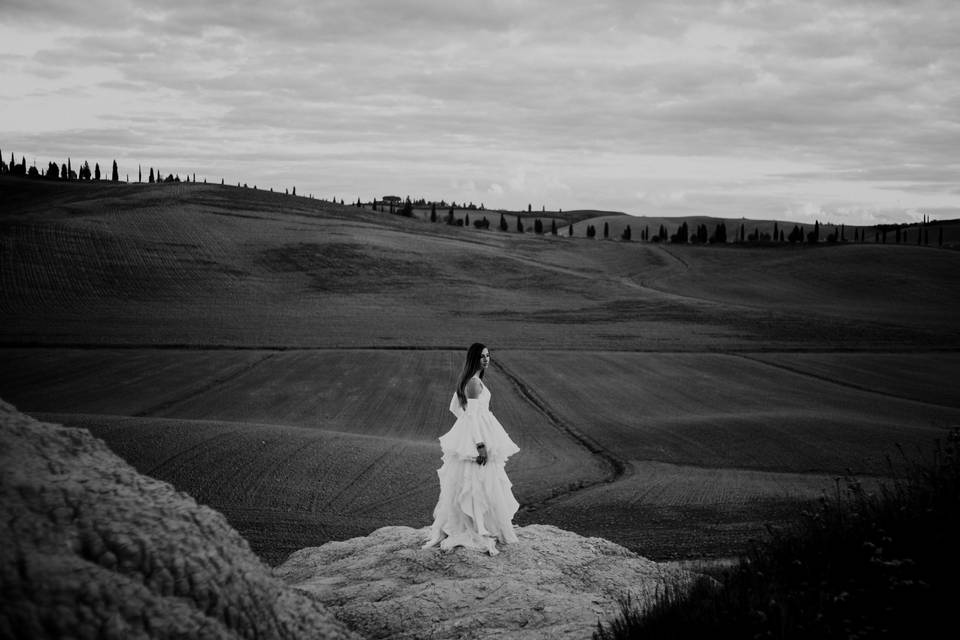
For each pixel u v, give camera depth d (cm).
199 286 7988
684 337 6444
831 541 517
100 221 10038
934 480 536
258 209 12375
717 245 15325
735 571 536
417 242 11438
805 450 2767
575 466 2567
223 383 4347
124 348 5278
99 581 285
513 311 7738
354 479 2022
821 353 5828
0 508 297
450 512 696
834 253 13562
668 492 2086
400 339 5981
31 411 3569
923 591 414
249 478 1967
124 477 378
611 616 523
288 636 359
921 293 10812
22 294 7119
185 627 296
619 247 14238
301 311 7231
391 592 589
